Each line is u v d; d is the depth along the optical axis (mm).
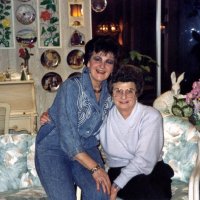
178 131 2348
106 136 2096
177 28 4816
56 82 4398
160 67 4789
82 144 2016
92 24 4516
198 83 2564
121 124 2061
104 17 4539
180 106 2658
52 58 4355
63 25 4336
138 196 2021
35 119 4008
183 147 2324
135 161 2020
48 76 4375
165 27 4793
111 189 1998
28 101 3996
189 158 2295
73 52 4398
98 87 2033
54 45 4344
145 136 2023
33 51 4309
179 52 4852
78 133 1967
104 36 2006
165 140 2367
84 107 1960
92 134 2057
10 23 4230
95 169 1909
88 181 1939
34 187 2322
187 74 4852
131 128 2051
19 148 2316
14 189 2289
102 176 1908
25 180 2314
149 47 4785
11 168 2293
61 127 1931
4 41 4230
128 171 2010
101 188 1908
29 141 2346
